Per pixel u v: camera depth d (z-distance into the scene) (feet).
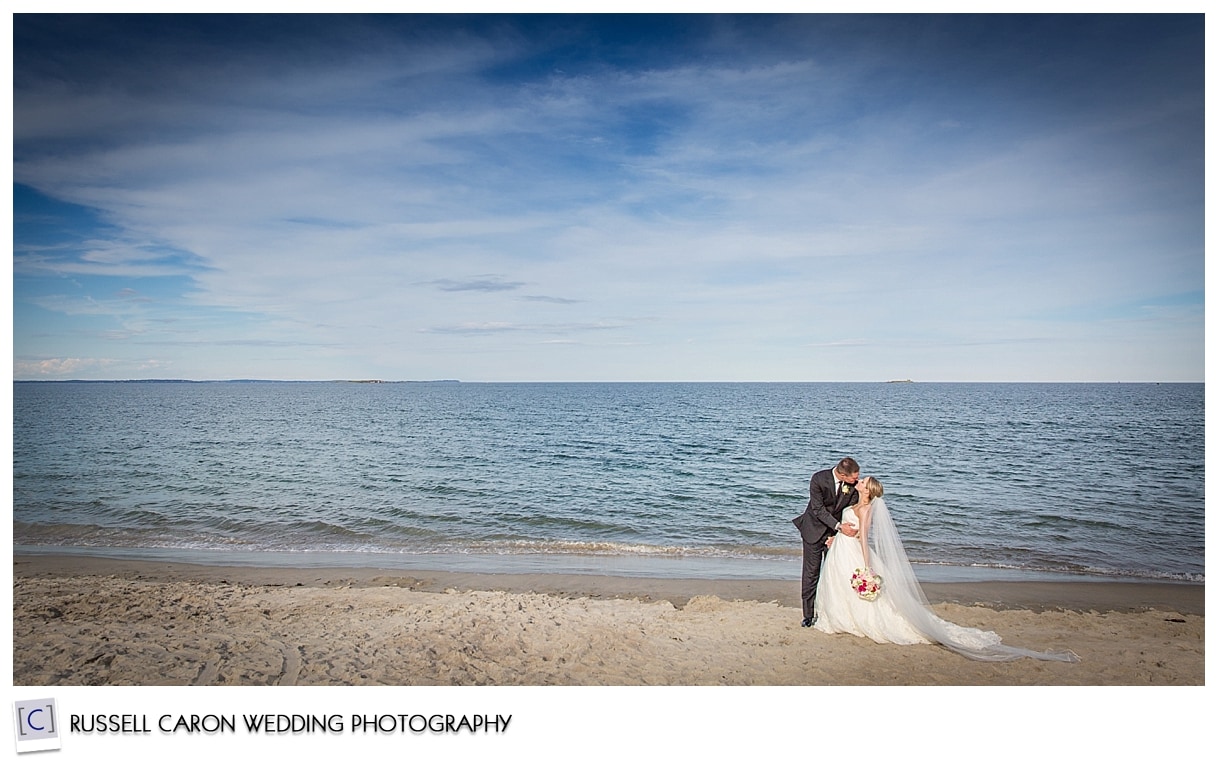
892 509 45.75
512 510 46.26
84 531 39.11
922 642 19.03
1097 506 46.91
